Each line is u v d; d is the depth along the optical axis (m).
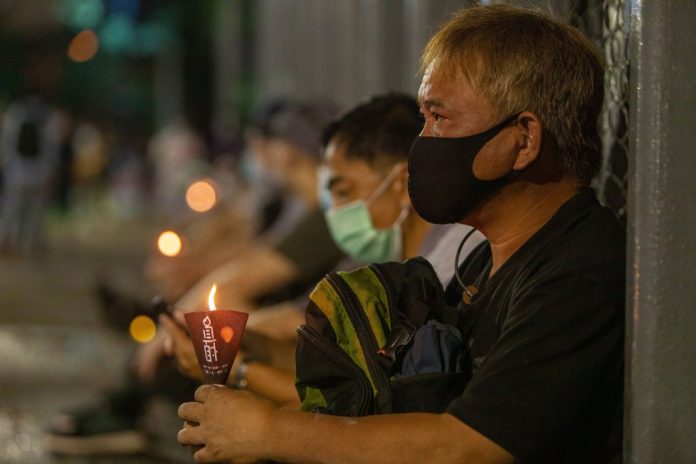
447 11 4.38
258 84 24.69
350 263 5.89
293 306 5.88
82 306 15.41
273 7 21.03
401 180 4.82
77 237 28.48
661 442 3.19
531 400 3.04
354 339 3.40
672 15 3.19
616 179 4.15
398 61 9.76
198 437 3.33
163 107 48.75
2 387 9.84
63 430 7.34
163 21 47.16
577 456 3.25
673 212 3.19
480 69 3.29
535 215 3.39
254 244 8.62
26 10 46.38
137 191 40.50
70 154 29.48
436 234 4.53
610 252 3.25
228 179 19.52
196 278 8.09
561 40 3.34
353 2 11.61
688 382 3.18
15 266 21.53
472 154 3.32
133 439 7.32
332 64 13.56
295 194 7.70
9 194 23.52
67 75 52.09
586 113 3.37
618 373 3.23
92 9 47.56
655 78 3.20
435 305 3.47
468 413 3.05
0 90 45.91
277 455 3.22
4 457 7.37
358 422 3.15
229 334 3.42
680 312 3.19
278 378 4.66
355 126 4.86
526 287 3.22
